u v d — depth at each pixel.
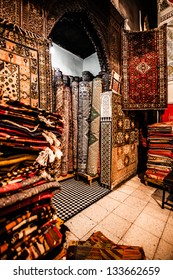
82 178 4.64
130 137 4.92
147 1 6.54
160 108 4.10
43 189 1.58
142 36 4.28
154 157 4.15
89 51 5.82
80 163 4.50
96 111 4.27
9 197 1.32
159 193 3.79
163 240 2.28
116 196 3.64
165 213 2.95
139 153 5.57
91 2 3.50
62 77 4.45
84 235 2.38
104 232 2.45
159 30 4.11
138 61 4.32
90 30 3.85
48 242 1.59
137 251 1.90
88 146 4.38
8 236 1.35
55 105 4.24
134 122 5.12
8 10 2.08
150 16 7.05
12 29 2.09
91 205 3.23
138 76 4.32
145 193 3.79
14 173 1.45
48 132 1.78
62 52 5.48
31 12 2.34
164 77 4.05
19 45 2.17
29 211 1.53
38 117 1.65
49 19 2.63
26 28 2.28
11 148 1.47
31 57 2.30
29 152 1.60
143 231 2.47
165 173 3.95
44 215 1.66
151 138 4.21
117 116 4.19
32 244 1.50
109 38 4.15
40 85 2.41
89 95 4.47
